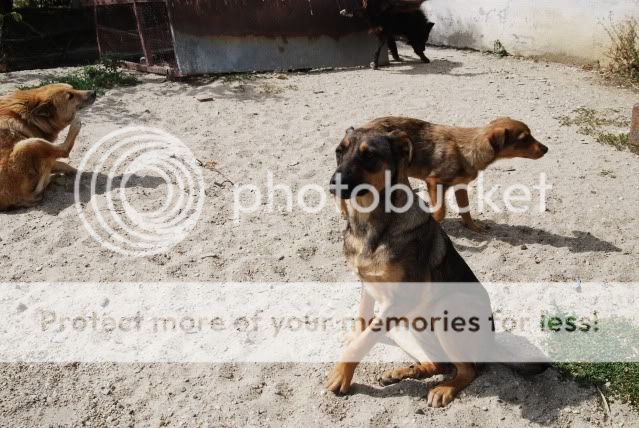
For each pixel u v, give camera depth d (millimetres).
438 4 4992
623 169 2469
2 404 1320
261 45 3789
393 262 1267
